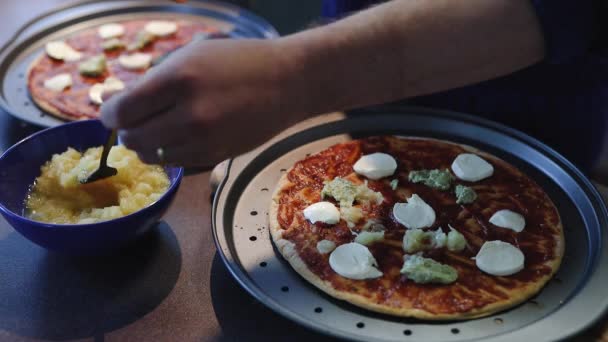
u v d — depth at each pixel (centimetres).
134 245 70
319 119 83
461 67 62
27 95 97
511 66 64
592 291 61
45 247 65
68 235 62
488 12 61
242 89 53
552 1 61
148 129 54
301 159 79
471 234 69
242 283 61
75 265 68
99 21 117
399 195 74
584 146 85
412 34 60
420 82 62
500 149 80
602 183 79
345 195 72
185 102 52
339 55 57
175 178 67
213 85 53
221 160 57
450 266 65
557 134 87
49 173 70
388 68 59
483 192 74
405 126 84
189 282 66
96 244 64
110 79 101
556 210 72
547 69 83
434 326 60
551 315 59
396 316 61
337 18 87
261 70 54
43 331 62
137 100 52
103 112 54
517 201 73
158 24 115
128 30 115
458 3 61
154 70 53
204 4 118
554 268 65
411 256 66
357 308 62
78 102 96
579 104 84
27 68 104
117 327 62
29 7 120
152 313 63
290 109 56
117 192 68
